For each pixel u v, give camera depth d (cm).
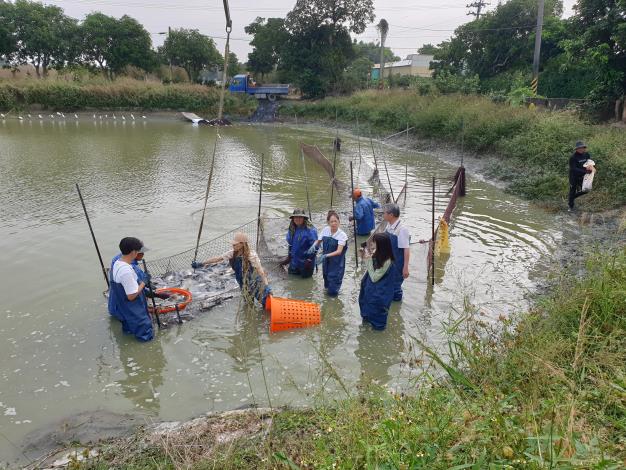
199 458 372
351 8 4881
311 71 4897
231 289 716
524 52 3338
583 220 1006
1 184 1412
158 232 991
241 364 540
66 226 1018
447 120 2370
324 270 711
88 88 4166
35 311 650
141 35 4981
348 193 1387
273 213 1159
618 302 498
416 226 1066
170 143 2573
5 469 388
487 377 421
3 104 3875
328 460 318
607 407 362
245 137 3081
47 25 4597
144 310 588
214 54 5356
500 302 678
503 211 1199
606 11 1808
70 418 453
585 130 1547
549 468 263
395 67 6888
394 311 663
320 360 539
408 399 402
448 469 273
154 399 482
